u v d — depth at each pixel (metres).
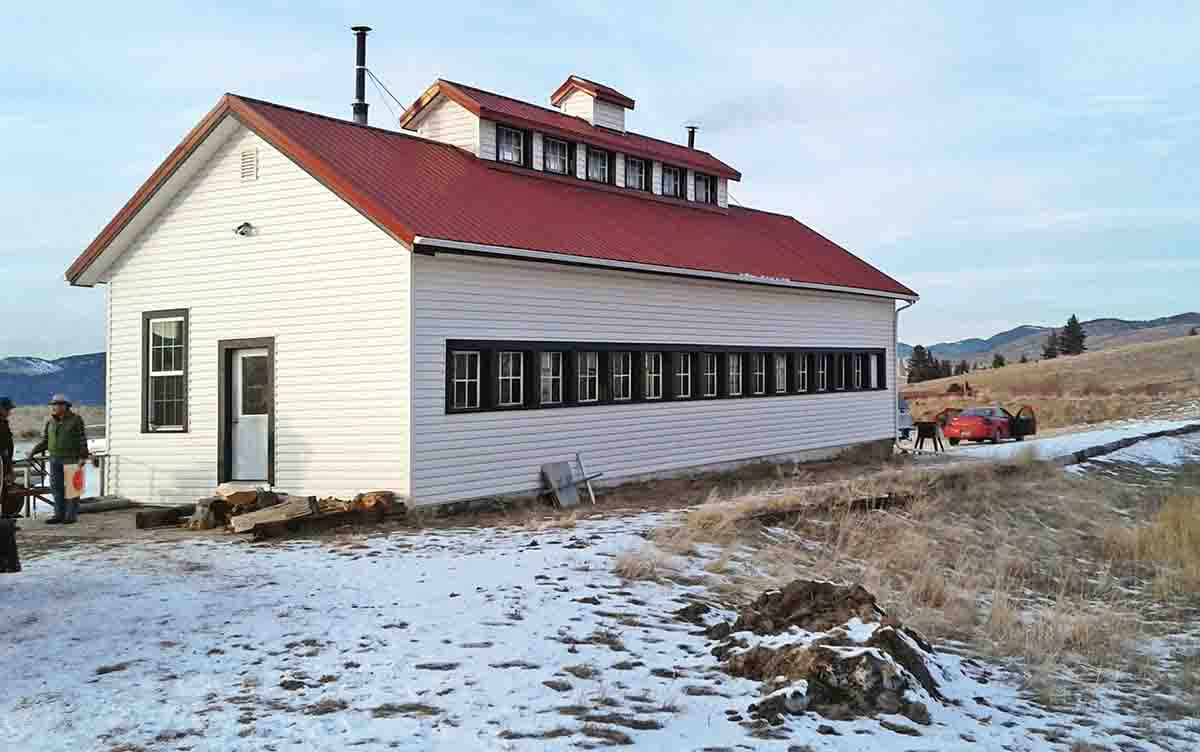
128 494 18.52
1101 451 28.64
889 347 29.08
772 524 14.98
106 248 18.39
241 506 15.17
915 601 11.51
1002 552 14.99
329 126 18.66
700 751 5.91
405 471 15.52
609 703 6.71
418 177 18.03
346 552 12.41
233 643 8.09
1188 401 55.78
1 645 8.12
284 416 16.75
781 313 24.50
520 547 12.59
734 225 27.12
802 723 6.46
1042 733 7.00
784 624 8.32
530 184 21.33
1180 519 17.81
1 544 10.07
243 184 17.33
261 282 17.11
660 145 26.77
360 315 16.03
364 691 6.88
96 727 6.25
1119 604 12.64
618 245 19.41
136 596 9.88
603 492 19.05
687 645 8.26
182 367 18.05
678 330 21.09
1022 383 77.44
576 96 25.25
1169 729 7.53
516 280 17.33
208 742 5.95
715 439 22.19
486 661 7.59
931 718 6.77
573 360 18.53
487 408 16.83
